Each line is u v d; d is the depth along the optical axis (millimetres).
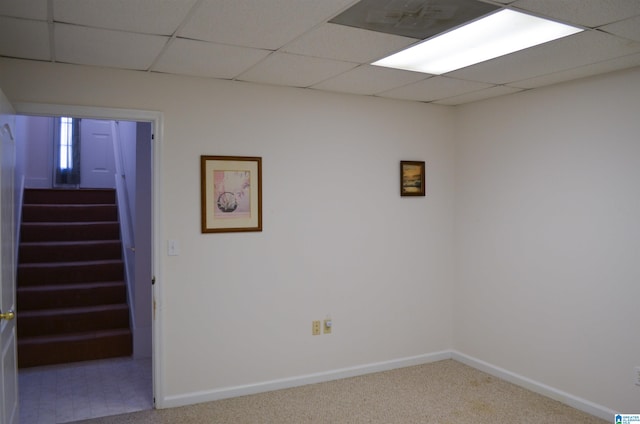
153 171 3480
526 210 3908
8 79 3084
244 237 3760
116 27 2506
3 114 2578
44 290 4785
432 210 4531
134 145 4949
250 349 3797
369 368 4250
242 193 3736
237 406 3568
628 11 2246
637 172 3172
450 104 4504
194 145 3578
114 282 5168
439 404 3613
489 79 3529
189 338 3600
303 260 3977
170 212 3520
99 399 3691
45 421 3334
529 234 3885
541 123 3781
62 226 5566
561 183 3637
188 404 3592
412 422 3330
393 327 4367
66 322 4641
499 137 4137
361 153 4180
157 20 2402
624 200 3244
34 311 4688
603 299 3371
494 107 4184
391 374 4230
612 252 3316
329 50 2869
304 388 3916
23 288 4816
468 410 3514
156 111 3451
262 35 2613
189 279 3590
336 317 4121
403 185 4352
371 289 4262
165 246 3510
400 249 4387
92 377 4121
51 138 7145
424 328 4520
